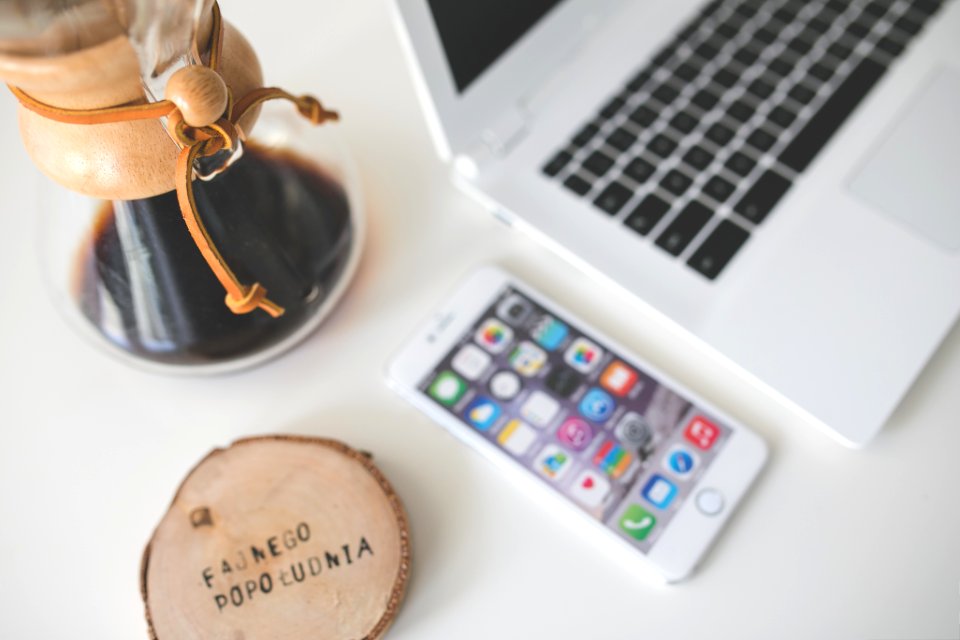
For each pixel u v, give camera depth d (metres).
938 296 0.48
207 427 0.47
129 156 0.37
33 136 0.38
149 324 0.43
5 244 0.51
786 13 0.55
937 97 0.53
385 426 0.47
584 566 0.44
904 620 0.43
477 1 0.47
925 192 0.50
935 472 0.45
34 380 0.48
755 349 0.47
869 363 0.46
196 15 0.36
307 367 0.48
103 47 0.34
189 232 0.40
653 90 0.53
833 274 0.48
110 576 0.45
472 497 0.45
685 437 0.45
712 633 0.43
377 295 0.49
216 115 0.36
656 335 0.49
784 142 0.52
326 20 0.57
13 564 0.45
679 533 0.44
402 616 0.44
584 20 0.53
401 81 0.55
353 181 0.46
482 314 0.48
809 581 0.44
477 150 0.50
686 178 0.51
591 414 0.46
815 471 0.46
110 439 0.47
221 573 0.42
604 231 0.49
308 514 0.43
